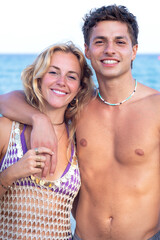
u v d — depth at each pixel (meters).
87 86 2.59
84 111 2.59
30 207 2.17
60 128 2.50
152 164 2.33
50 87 2.33
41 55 2.37
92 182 2.45
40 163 2.06
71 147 2.48
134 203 2.33
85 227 2.48
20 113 2.32
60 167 2.35
